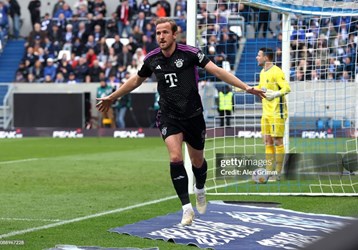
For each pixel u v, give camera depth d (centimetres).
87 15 7756
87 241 1564
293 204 2239
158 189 2688
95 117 7056
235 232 1645
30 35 7681
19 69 7569
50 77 7375
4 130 6956
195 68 1691
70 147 5272
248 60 6141
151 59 1698
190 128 1697
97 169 3525
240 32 6097
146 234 1633
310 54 3641
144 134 6706
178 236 1591
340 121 4772
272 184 2775
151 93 6788
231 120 5625
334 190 2606
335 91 3838
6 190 2642
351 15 2586
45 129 6925
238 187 2702
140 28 7431
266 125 2858
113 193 2558
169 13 7644
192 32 2375
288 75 3005
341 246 359
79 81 7300
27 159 4159
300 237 1570
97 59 7388
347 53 4406
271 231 1658
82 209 2138
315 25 3541
